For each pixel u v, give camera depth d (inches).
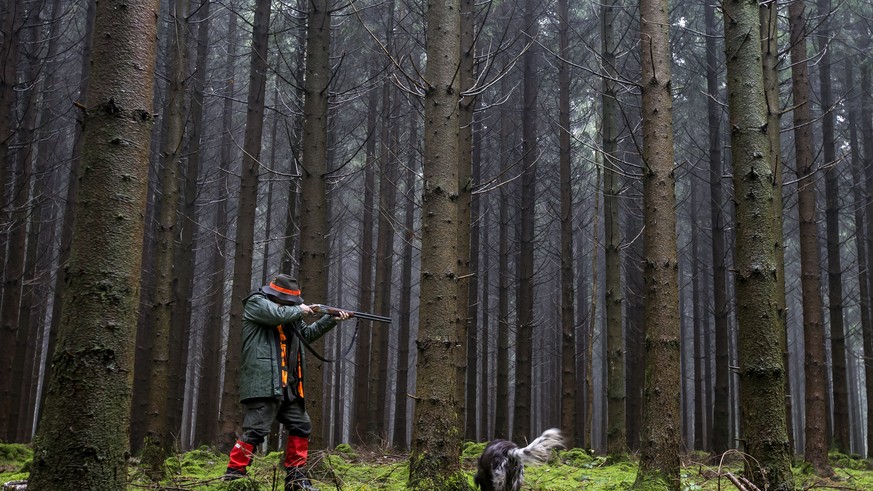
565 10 654.5
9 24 483.2
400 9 762.8
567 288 640.4
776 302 222.2
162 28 797.9
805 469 409.7
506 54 786.2
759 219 224.8
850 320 1387.8
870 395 748.6
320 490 254.4
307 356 324.5
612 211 464.8
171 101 335.9
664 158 259.4
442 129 248.7
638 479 243.9
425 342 235.3
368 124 813.9
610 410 446.6
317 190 341.1
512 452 229.8
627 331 874.8
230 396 519.2
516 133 887.7
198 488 248.2
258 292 235.5
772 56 374.0
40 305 799.1
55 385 137.9
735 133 232.7
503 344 733.3
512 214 919.7
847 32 803.4
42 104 671.1
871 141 804.0
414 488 224.2
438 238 241.1
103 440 137.2
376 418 807.1
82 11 816.9
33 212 647.1
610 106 479.8
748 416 218.7
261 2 532.4
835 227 691.4
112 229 142.8
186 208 611.2
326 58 354.9
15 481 267.9
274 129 820.0
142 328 735.7
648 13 271.0
